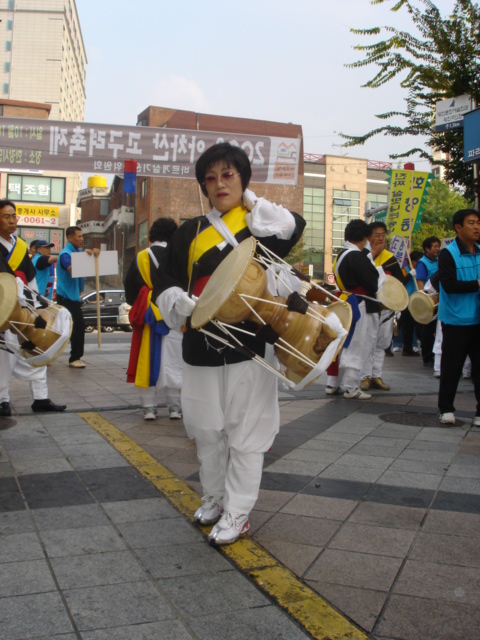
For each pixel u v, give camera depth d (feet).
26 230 130.00
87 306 71.97
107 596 8.18
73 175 132.46
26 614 7.72
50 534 10.21
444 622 7.63
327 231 170.50
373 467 14.02
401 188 39.17
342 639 7.23
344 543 9.96
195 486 12.67
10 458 14.57
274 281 9.53
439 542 10.01
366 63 30.22
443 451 15.40
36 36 240.94
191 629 7.43
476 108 28.63
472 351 18.15
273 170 38.83
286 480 13.10
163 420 18.95
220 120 104.94
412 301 26.84
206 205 105.29
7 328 13.28
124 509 11.37
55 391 23.68
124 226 126.11
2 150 35.58
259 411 9.73
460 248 17.66
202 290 9.63
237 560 9.27
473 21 29.07
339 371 23.21
